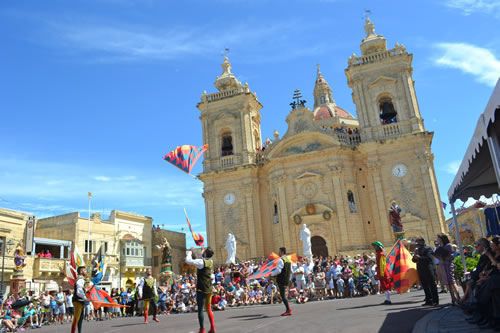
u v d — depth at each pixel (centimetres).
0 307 2569
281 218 4316
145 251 5506
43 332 1738
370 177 4209
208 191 4694
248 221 4469
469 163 1119
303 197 4319
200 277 1102
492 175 1587
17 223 4253
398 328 938
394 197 4044
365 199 4250
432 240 3822
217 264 4450
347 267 2653
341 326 1046
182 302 2689
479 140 988
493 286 842
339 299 2361
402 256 1538
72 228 4703
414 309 1296
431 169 4050
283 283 1482
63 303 2778
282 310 1786
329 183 4266
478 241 1120
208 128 4931
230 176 4688
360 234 4109
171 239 5869
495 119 917
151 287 1805
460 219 4500
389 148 4166
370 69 4431
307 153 4338
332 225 4131
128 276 5097
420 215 3928
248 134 4781
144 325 1638
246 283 2838
